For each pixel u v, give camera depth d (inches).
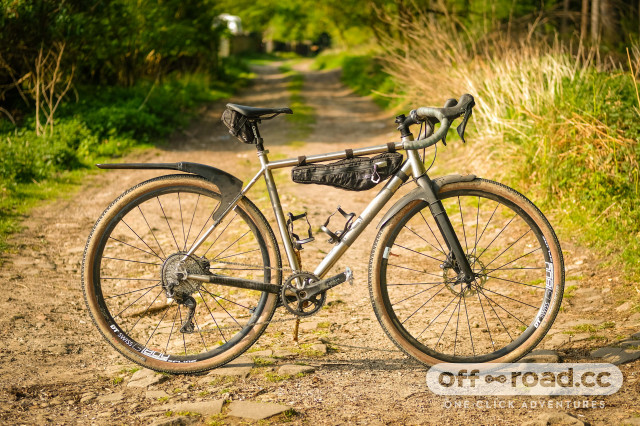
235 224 254.8
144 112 527.2
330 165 118.7
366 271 201.3
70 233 251.8
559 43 432.5
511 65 350.3
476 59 396.5
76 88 565.9
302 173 118.6
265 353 131.0
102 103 538.9
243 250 217.3
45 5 472.1
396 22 601.6
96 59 591.2
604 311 153.0
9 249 221.3
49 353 136.1
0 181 320.8
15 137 401.4
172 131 534.6
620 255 185.6
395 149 117.6
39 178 344.8
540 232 120.6
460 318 154.6
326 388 114.7
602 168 230.7
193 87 784.9
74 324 157.4
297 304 118.6
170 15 786.2
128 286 190.2
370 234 251.4
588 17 510.0
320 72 1425.9
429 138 111.3
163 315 165.0
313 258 212.2
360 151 118.0
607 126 239.1
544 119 269.7
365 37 1130.0
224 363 121.6
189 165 120.3
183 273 119.7
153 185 120.1
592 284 173.0
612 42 438.9
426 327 148.6
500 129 309.1
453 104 115.7
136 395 113.3
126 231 253.9
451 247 119.1
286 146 479.5
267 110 118.2
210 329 149.0
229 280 119.2
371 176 117.6
